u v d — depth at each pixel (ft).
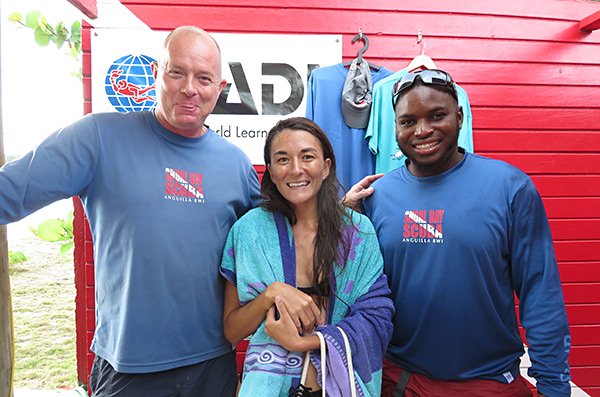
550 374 4.17
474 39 7.93
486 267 4.28
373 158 7.22
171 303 4.45
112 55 7.34
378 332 4.13
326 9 7.66
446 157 4.39
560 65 8.11
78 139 4.37
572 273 8.30
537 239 4.31
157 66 4.69
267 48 7.53
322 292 4.17
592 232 8.29
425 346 4.47
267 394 3.85
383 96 7.00
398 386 4.60
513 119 8.08
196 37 4.34
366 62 7.14
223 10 7.54
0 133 4.18
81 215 7.70
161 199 4.46
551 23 8.05
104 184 4.45
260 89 7.56
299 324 3.89
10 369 4.33
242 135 7.59
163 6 7.49
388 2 7.75
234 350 5.08
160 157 4.55
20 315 13.67
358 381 3.95
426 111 4.23
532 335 4.29
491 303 4.33
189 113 4.36
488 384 4.39
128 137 4.54
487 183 4.37
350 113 7.06
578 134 8.21
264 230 4.32
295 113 7.61
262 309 4.00
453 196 4.41
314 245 4.29
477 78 7.97
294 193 4.16
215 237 4.66
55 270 17.34
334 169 4.46
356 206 5.02
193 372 4.62
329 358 3.87
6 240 4.27
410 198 4.60
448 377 4.43
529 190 4.32
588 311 8.32
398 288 4.57
